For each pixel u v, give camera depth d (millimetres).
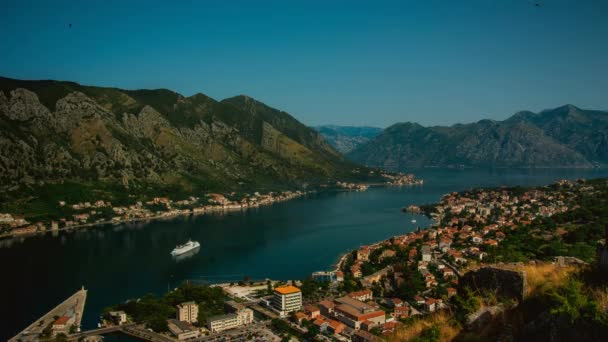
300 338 153750
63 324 163750
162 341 153750
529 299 36844
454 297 42781
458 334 38062
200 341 153875
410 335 42312
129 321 171500
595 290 32938
